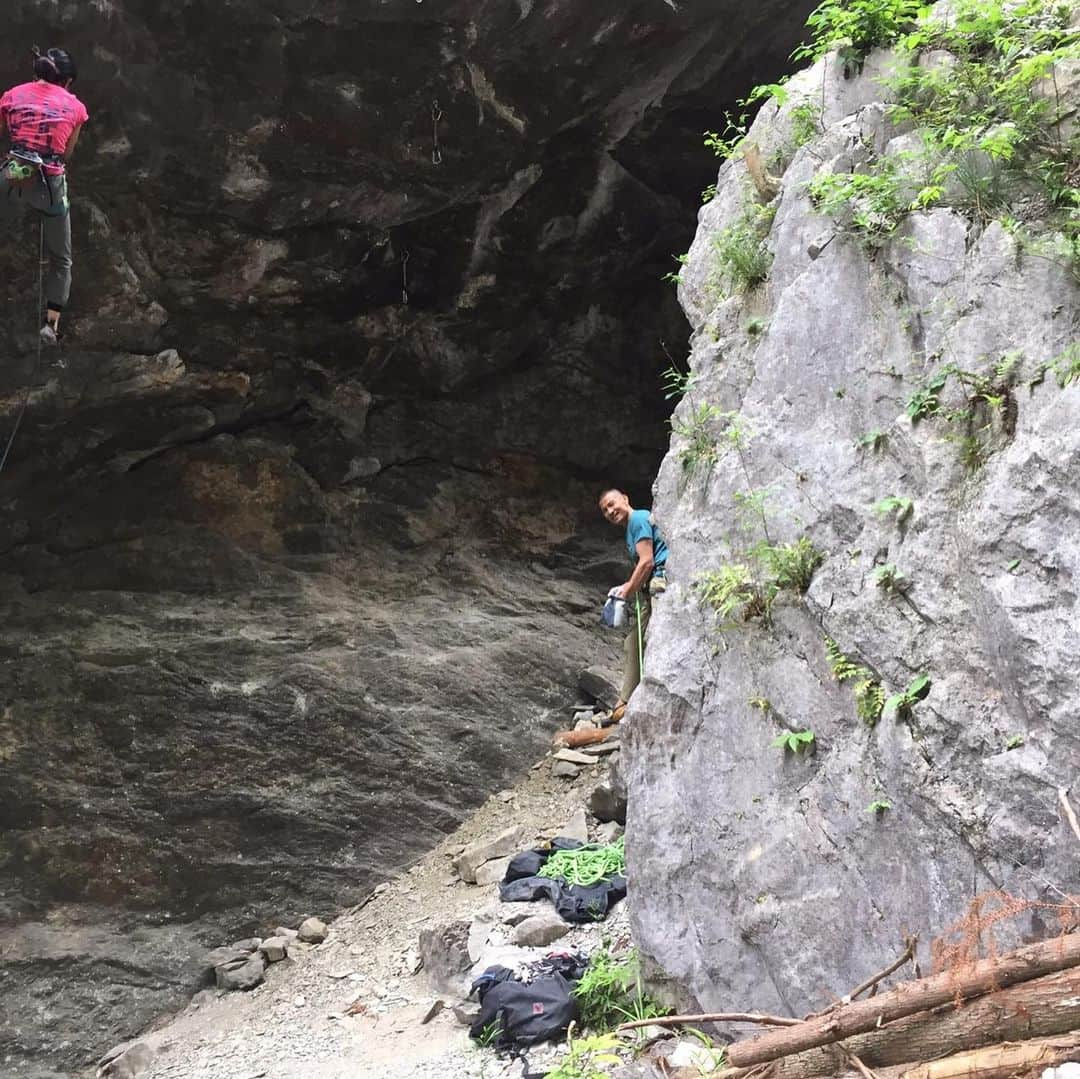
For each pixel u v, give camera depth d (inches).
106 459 349.7
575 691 348.5
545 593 386.9
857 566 153.5
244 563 354.0
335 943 274.4
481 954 218.8
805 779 156.9
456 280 352.8
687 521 188.2
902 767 141.0
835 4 187.2
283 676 321.4
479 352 377.1
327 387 367.2
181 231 298.0
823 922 149.9
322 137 284.8
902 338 158.4
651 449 421.1
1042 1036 113.6
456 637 351.6
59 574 339.9
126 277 296.0
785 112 202.5
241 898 289.4
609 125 319.9
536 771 321.1
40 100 223.6
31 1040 256.8
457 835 304.3
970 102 161.6
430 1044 199.9
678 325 403.9
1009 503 134.2
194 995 270.8
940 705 137.9
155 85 260.8
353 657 333.1
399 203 312.5
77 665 314.0
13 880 281.3
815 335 171.2
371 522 381.7
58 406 315.6
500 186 325.4
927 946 137.0
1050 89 151.6
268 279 319.9
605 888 227.8
